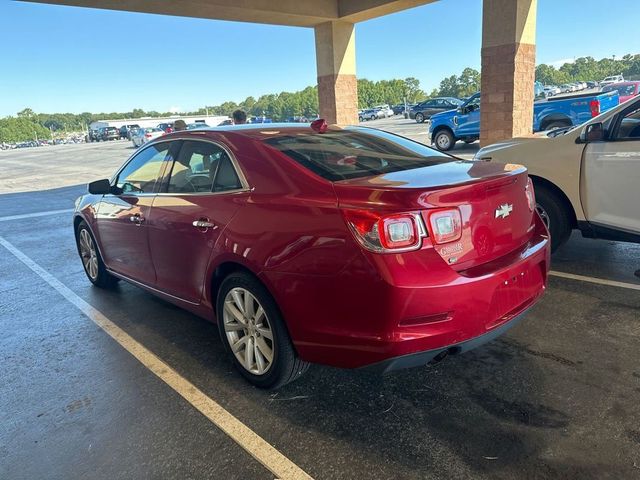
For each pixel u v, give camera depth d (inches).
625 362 118.9
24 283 216.4
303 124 146.3
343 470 89.8
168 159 145.9
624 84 800.3
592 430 95.4
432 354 93.3
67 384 127.2
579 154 176.6
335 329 97.4
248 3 473.1
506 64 404.8
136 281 165.3
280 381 113.0
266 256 105.4
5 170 985.5
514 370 119.1
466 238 97.8
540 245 116.4
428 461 90.4
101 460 96.9
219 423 106.3
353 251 92.1
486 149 210.4
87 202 189.3
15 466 96.8
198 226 124.5
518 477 84.7
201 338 149.6
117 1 426.0
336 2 546.0
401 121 1637.6
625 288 163.0
